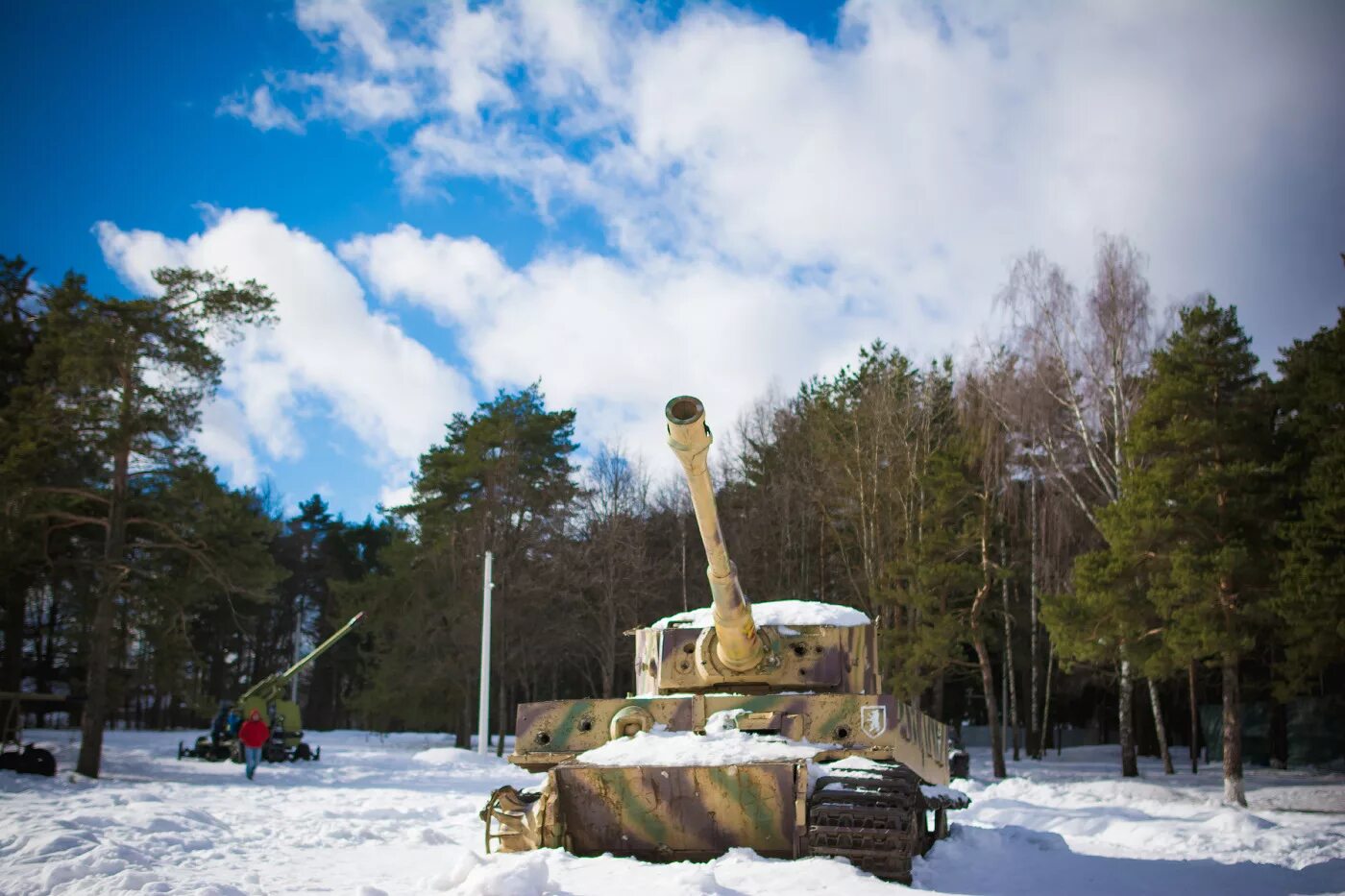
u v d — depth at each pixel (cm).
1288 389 2683
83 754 2581
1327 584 2130
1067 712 5812
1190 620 2302
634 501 5116
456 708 5141
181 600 2872
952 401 4022
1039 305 3378
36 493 2641
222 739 3550
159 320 2689
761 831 1016
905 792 957
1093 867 1174
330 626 7700
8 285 3209
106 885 880
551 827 1052
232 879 985
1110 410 3309
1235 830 1664
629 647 4997
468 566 4878
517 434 5075
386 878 1020
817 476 4606
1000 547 3619
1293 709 3716
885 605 3659
